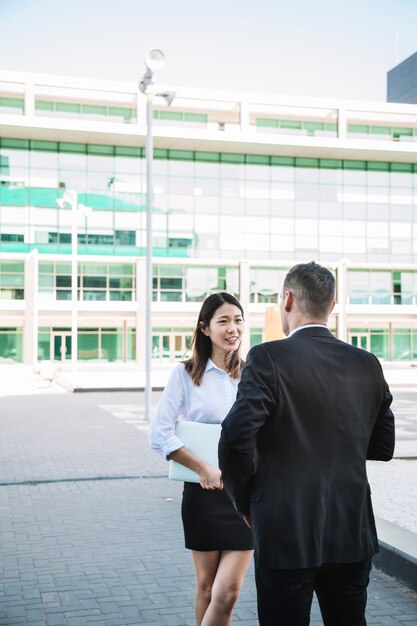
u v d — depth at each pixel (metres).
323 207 48.78
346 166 49.22
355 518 2.30
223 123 47.72
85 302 44.91
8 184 45.00
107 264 45.72
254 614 4.35
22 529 6.35
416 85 125.38
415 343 49.34
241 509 2.37
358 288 48.75
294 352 2.33
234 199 47.81
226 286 47.03
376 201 49.44
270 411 2.25
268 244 48.03
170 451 3.06
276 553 2.20
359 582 2.35
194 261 46.44
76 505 7.35
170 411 3.21
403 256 49.56
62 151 45.81
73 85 44.31
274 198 48.28
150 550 5.69
